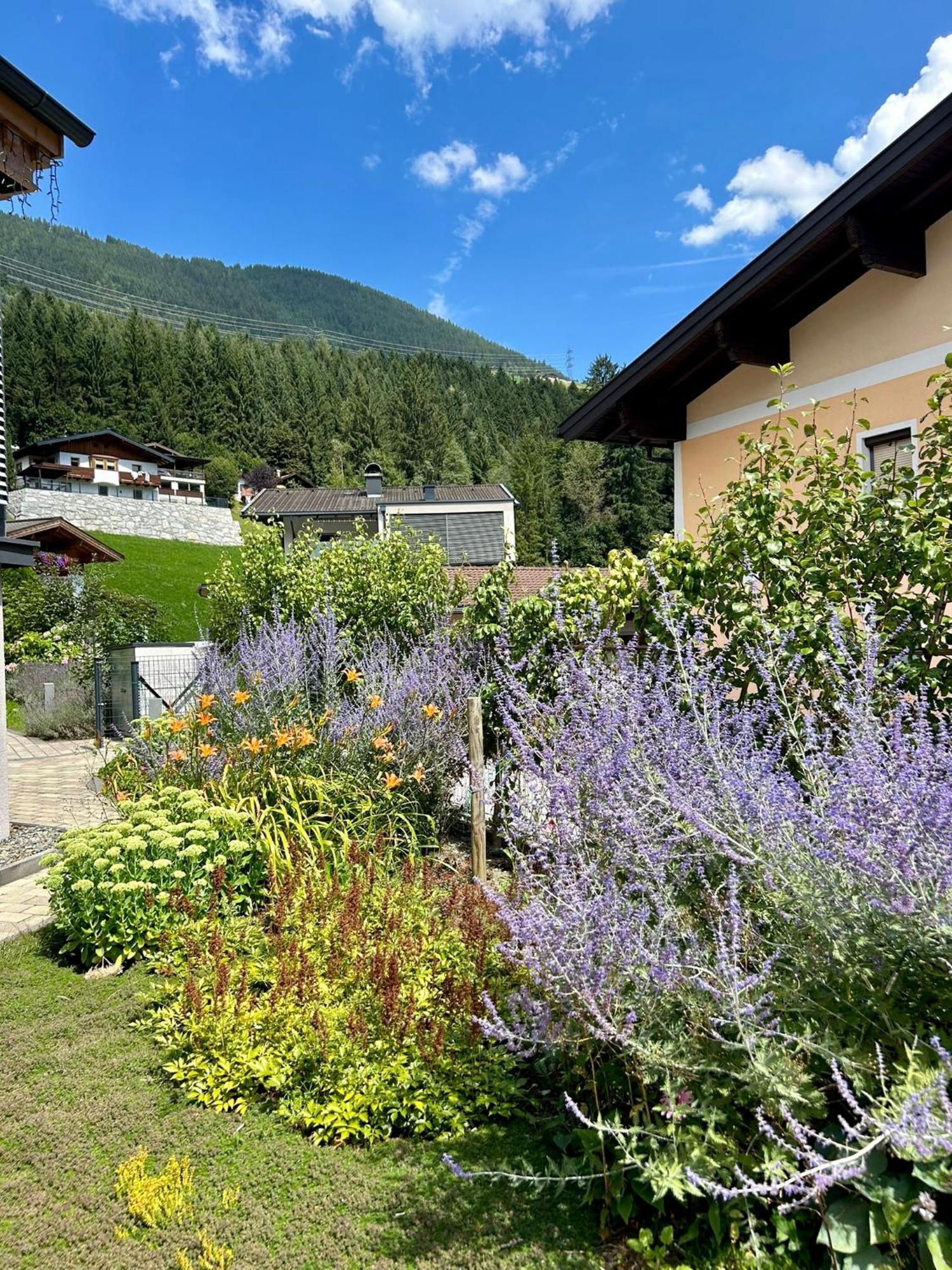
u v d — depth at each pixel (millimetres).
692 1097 1693
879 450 5539
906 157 4508
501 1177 1985
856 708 2293
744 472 4027
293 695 5340
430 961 2889
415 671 5691
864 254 4949
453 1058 2367
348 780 4676
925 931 1559
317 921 3227
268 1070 2408
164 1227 1867
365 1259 1743
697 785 2129
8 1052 2711
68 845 3619
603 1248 1743
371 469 30047
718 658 3285
